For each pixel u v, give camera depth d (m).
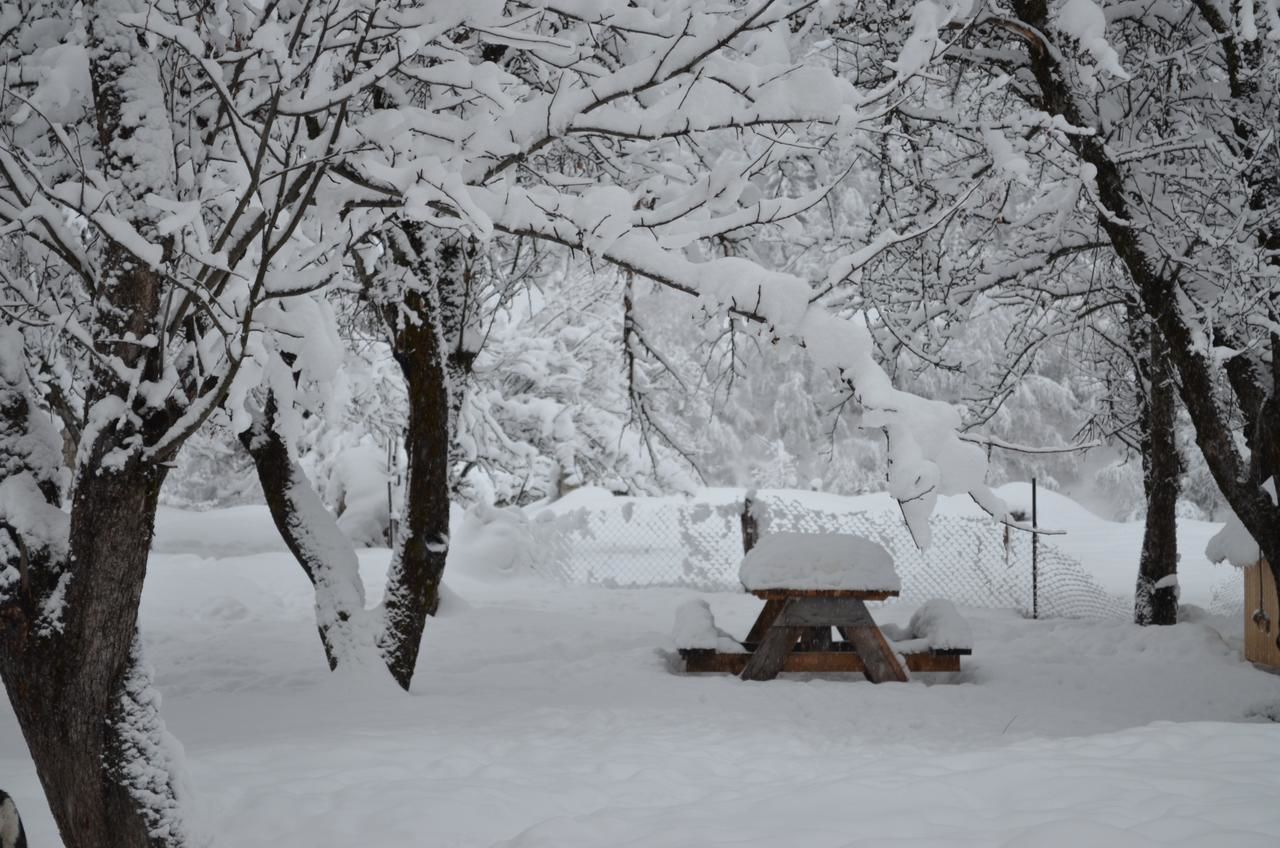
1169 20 10.00
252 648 11.55
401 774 5.37
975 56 9.70
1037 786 4.64
